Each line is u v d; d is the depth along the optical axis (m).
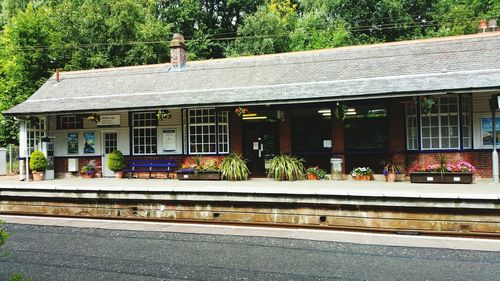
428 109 11.24
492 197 6.97
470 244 6.52
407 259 5.84
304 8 35.47
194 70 15.73
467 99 11.60
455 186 9.55
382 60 13.16
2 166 17.88
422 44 13.46
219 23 33.81
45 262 5.98
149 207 9.41
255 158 13.92
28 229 8.30
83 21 25.03
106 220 9.15
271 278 5.15
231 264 5.76
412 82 11.32
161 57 26.16
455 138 11.62
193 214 9.07
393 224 7.70
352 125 12.73
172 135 14.47
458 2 28.64
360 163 12.66
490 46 12.25
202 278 5.19
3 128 21.33
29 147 14.79
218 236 7.46
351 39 28.38
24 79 22.22
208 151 14.10
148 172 14.48
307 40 28.89
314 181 11.83
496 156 10.44
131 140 14.89
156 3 30.31
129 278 5.23
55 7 27.20
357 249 6.43
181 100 13.23
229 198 8.71
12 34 22.36
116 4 25.45
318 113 13.16
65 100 15.25
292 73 13.77
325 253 6.24
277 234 7.49
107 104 14.09
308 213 8.28
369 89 11.38
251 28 26.53
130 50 25.20
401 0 29.58
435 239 6.90
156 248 6.69
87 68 24.66
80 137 15.53
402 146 12.04
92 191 9.77
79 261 6.02
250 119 13.93
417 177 10.95
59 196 10.04
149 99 13.91
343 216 8.05
